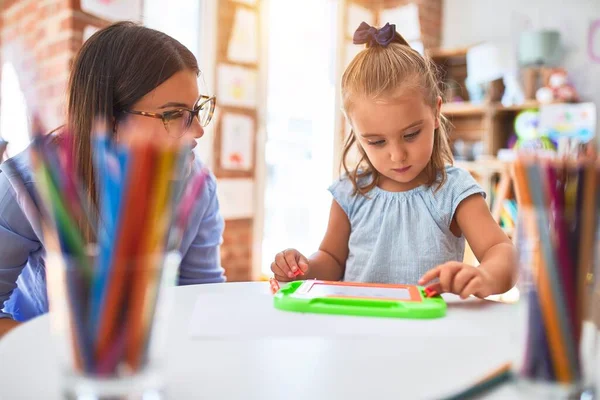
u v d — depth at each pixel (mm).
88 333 339
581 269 371
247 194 2902
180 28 2627
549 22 3510
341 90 1070
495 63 3381
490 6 3730
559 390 371
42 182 345
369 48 1033
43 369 436
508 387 398
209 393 392
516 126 3334
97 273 335
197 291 738
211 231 1140
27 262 993
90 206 394
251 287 771
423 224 1034
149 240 344
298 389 402
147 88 927
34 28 2361
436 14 3828
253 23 2871
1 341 502
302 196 3582
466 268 699
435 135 1063
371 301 638
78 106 934
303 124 3473
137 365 347
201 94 1145
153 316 352
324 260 1062
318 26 3439
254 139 2920
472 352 490
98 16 2225
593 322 378
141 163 334
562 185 374
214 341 511
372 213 1086
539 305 375
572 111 3105
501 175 3162
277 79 3213
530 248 379
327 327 562
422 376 430
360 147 1122
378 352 487
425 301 645
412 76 961
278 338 522
